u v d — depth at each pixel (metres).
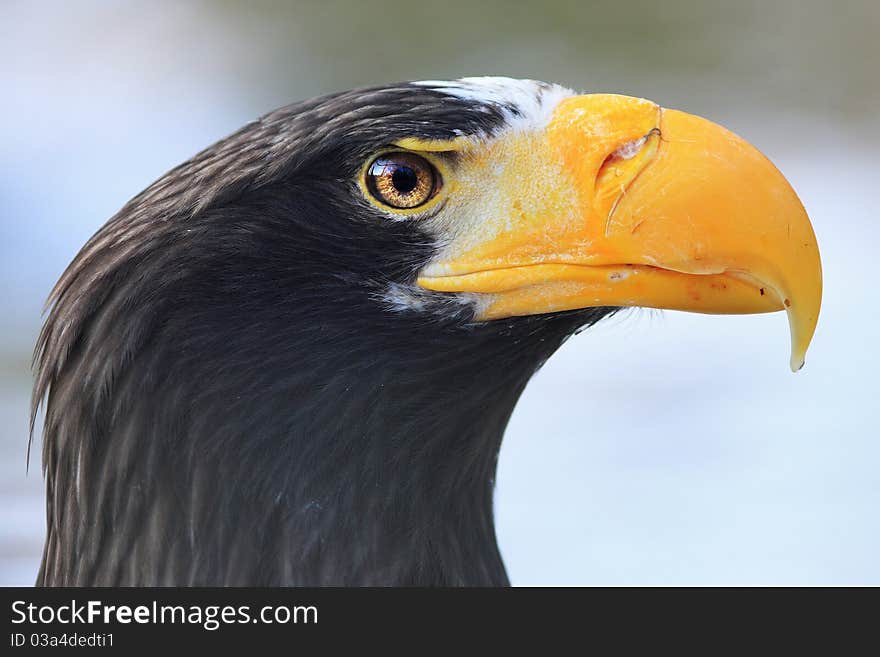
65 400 2.85
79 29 6.09
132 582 2.85
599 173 2.84
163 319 2.83
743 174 2.84
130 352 2.83
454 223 2.84
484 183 2.84
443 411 2.86
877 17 6.46
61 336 2.85
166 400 2.84
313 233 2.84
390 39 6.03
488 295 2.84
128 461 2.84
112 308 2.83
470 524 2.88
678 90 6.14
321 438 2.85
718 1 6.34
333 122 2.84
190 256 2.83
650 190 2.84
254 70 5.96
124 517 2.84
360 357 2.85
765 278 2.83
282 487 2.84
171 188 2.84
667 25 6.18
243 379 2.84
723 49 6.27
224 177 2.84
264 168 2.83
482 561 2.88
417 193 2.84
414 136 2.84
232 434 2.84
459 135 2.84
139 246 2.83
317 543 2.85
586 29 6.13
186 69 5.98
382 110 2.84
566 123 2.85
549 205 2.84
